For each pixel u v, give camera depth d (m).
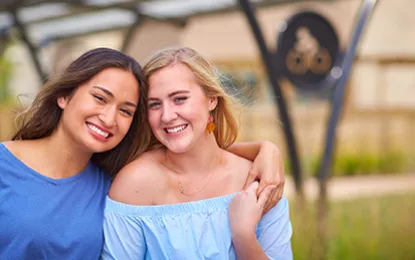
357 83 10.00
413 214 5.25
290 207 4.82
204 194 2.26
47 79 2.33
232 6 5.42
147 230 2.14
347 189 7.64
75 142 2.17
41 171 2.15
